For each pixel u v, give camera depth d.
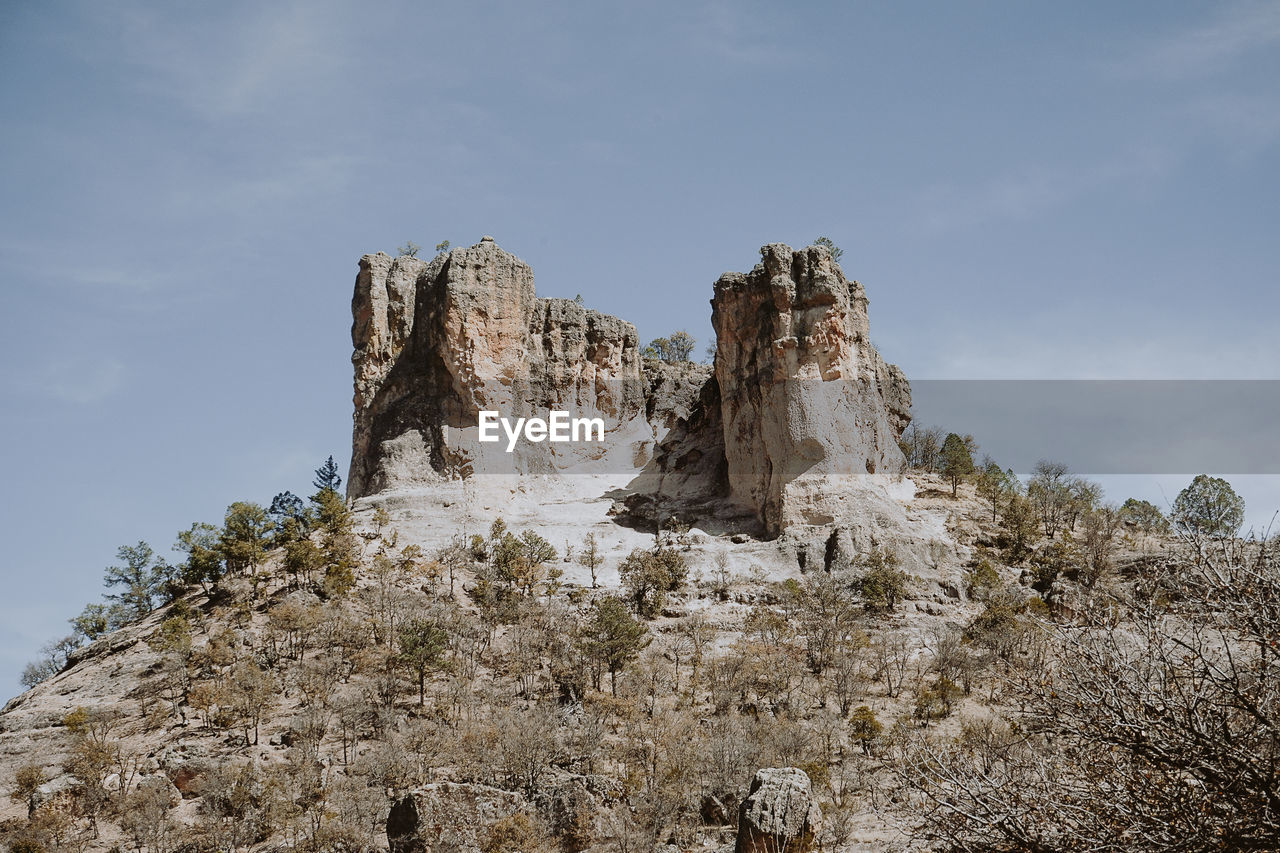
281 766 73.19
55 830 68.62
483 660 91.44
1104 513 116.88
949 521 117.88
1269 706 22.42
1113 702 22.80
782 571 108.38
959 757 26.30
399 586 102.88
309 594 100.06
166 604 113.81
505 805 65.31
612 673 87.81
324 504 115.00
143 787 71.62
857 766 68.75
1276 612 22.14
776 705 82.44
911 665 90.56
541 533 118.38
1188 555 24.03
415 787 67.25
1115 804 22.31
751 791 52.06
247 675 82.69
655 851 62.28
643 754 72.56
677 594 105.06
